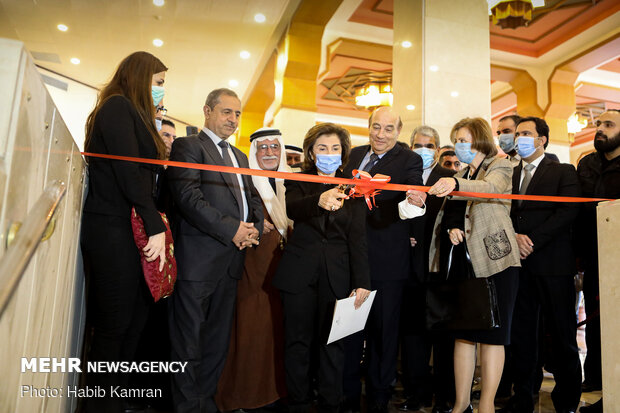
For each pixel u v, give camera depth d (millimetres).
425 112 5297
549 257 2506
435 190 1999
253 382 2355
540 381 2926
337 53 9922
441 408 2498
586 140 15500
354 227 2193
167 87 11000
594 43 8859
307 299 2150
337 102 13352
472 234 2197
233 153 2396
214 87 10992
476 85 5516
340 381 2137
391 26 8969
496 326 1938
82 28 8383
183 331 2057
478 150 2297
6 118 852
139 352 2619
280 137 2633
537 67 10156
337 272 2152
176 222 2189
